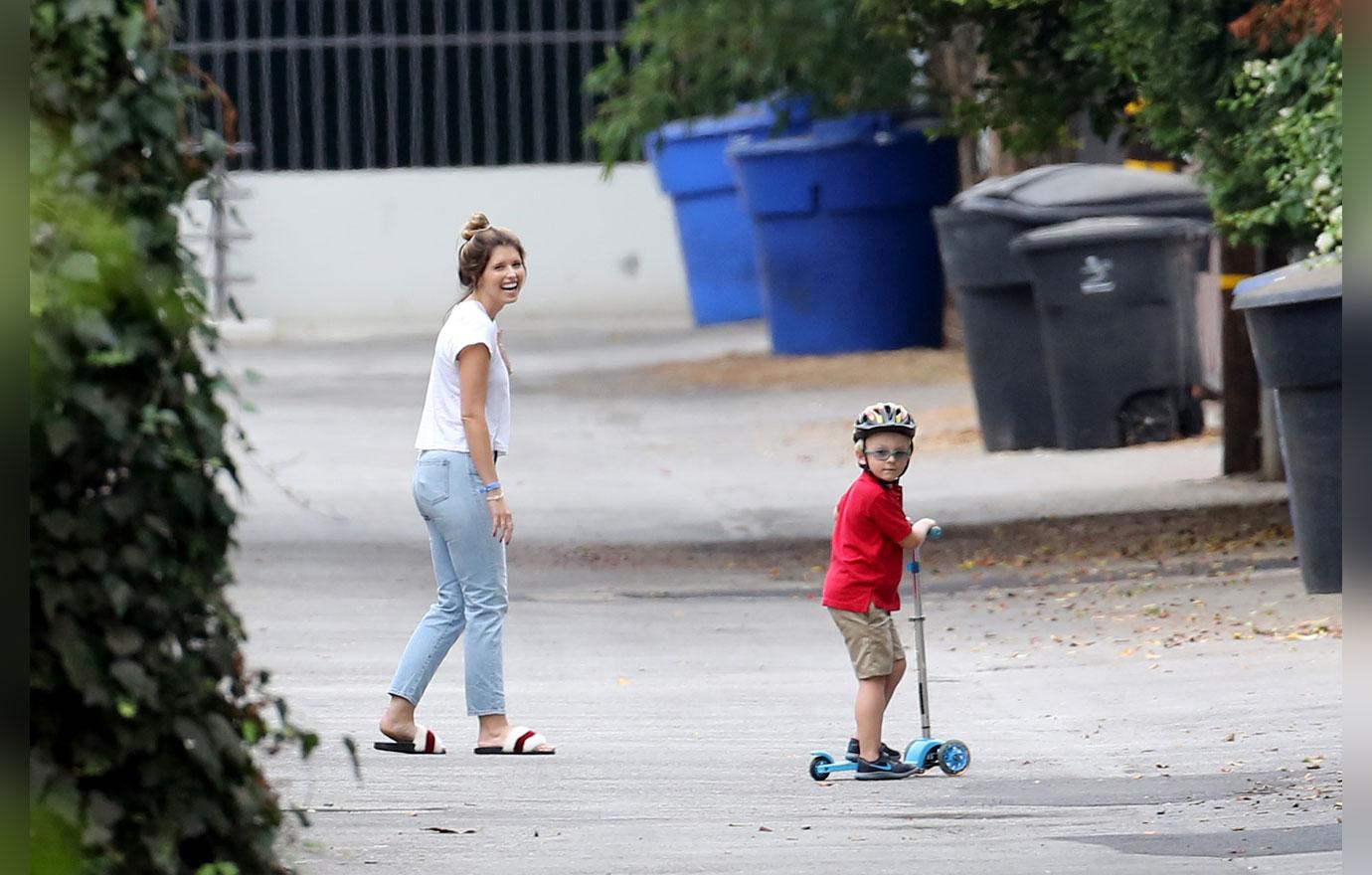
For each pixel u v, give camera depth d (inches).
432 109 5639.8
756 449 3048.7
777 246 4222.4
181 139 663.8
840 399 3627.0
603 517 2416.3
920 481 2628.0
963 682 1430.9
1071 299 2815.0
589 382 4057.6
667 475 2802.7
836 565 1157.1
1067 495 2406.5
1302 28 1606.8
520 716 1342.3
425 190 5556.1
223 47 5472.4
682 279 5600.4
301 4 5629.9
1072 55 1926.7
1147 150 3238.2
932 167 4175.7
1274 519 2090.3
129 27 642.8
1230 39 1779.0
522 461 2970.0
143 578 660.7
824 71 3447.3
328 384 4087.1
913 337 4217.5
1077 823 1011.9
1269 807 1024.2
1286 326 1608.0
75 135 636.7
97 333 633.6
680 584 1941.4
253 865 707.4
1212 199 1839.3
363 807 1064.8
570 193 5575.8
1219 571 1820.9
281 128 5610.2
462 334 1242.6
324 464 2901.1
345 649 1573.6
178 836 676.1
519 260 1267.2
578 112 5620.1
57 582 642.2
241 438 692.1
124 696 650.2
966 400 3523.6
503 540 1229.7
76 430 636.1
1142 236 2783.0
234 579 698.8
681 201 5132.9
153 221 654.5
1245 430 2458.2
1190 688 1348.4
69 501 644.7
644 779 1144.2
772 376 3973.9
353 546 2144.4
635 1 5452.8
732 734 1279.5
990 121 2209.6
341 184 5531.5
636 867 930.1
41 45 637.9
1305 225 1776.6
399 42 5590.6
